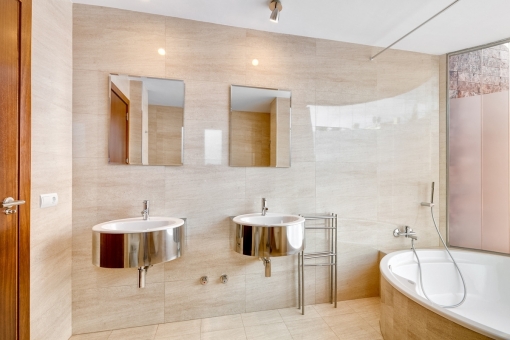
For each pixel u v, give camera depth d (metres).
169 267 1.87
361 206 2.31
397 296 1.50
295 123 2.14
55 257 1.53
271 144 2.09
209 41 1.96
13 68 1.21
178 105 1.89
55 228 1.53
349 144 2.28
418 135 2.47
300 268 2.13
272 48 2.09
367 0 1.69
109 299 1.77
